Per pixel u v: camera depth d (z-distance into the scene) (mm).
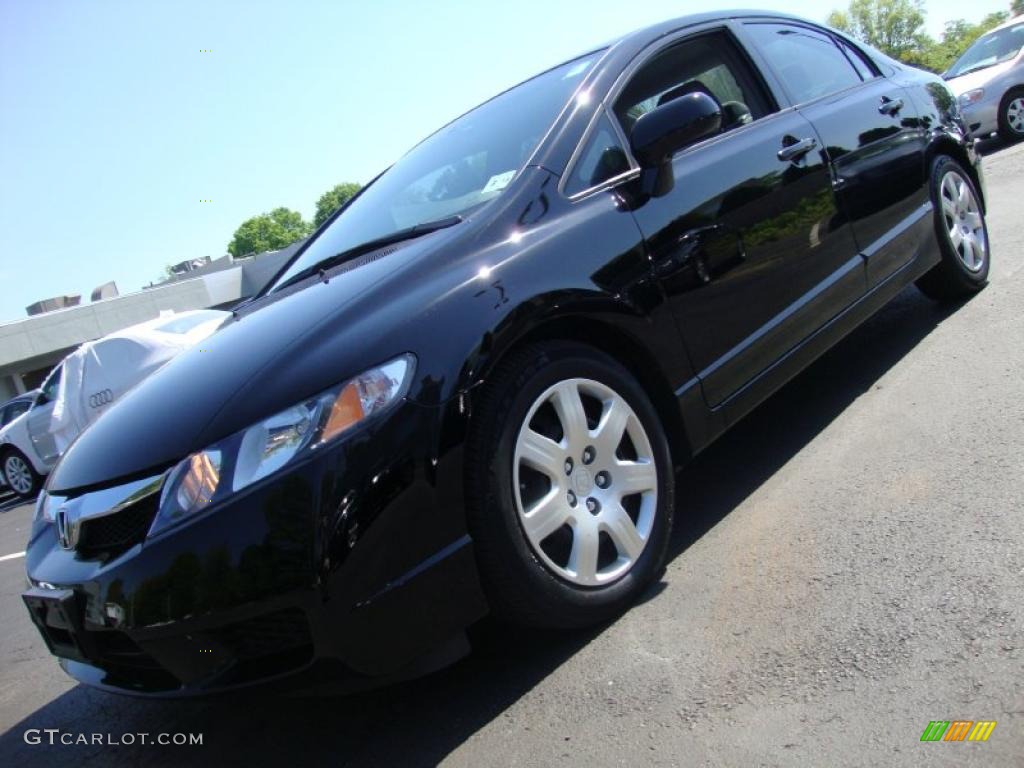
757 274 3098
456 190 3016
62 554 2312
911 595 2195
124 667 2303
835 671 1987
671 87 3227
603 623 2500
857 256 3650
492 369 2250
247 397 2129
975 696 1780
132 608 2070
